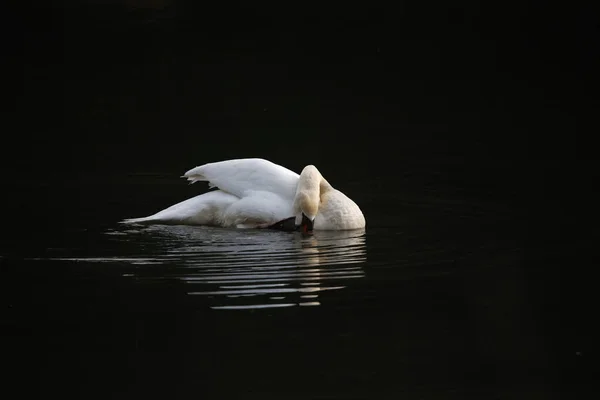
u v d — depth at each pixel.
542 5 30.62
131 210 16.20
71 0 34.69
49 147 20.78
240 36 31.06
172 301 11.37
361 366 9.77
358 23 32.12
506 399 9.07
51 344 10.18
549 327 10.69
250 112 24.08
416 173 19.09
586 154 20.08
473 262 12.97
